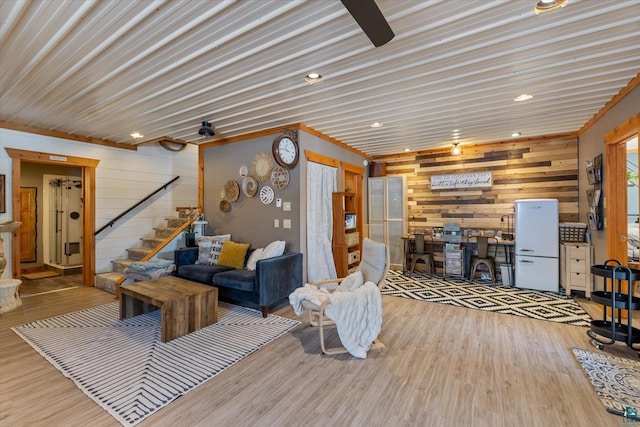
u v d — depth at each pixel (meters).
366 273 3.24
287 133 4.26
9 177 4.23
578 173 4.75
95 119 3.99
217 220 5.09
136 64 2.50
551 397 2.00
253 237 4.66
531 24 1.96
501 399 1.98
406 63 2.47
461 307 3.85
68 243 6.03
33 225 6.40
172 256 5.17
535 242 4.56
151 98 3.21
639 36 2.08
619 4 1.77
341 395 2.04
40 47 2.25
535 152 5.09
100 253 5.16
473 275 5.15
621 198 3.46
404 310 3.74
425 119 3.96
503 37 2.11
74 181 6.14
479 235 5.37
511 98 3.23
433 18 1.90
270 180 4.47
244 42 2.18
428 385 2.15
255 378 2.25
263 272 3.45
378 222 6.38
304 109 3.59
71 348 2.71
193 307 3.10
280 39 2.13
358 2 1.41
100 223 5.17
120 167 5.46
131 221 5.61
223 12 1.86
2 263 3.90
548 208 4.48
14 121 4.12
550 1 1.68
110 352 2.64
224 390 2.10
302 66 2.53
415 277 5.48
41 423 1.76
